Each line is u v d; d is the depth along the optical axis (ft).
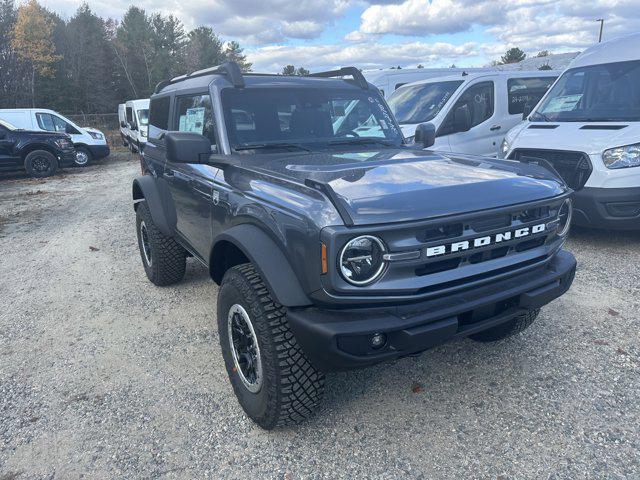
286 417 9.91
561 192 10.61
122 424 10.91
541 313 15.07
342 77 16.05
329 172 10.16
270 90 13.71
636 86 21.44
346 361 8.59
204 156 12.23
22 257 24.00
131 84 237.25
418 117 28.84
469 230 9.09
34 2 196.44
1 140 52.85
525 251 10.14
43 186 48.44
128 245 25.12
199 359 13.50
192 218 14.01
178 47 276.00
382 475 9.16
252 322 9.76
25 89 203.00
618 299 15.81
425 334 8.70
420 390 11.60
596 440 9.75
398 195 8.96
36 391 12.30
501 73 30.32
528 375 11.98
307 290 8.77
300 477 9.21
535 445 9.70
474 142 28.89
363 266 8.45
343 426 10.50
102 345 14.51
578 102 22.99
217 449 10.03
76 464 9.77
